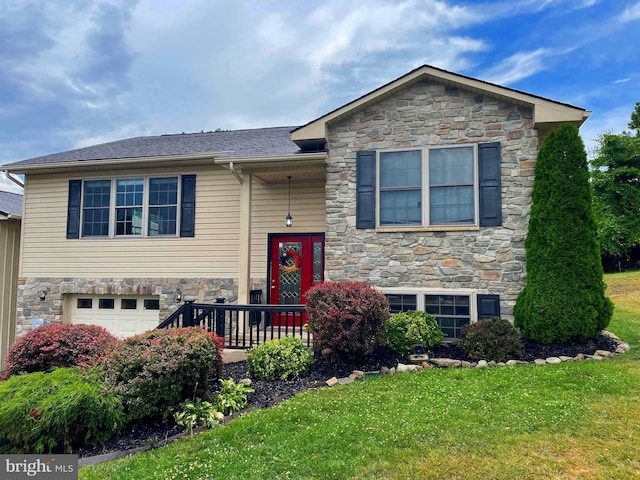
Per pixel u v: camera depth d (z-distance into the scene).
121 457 4.02
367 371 6.09
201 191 10.01
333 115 8.15
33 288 10.66
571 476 3.16
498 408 4.43
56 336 6.04
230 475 3.39
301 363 6.03
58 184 10.76
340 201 8.21
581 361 6.12
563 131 7.12
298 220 9.69
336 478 3.27
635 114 26.48
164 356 4.70
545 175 7.17
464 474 3.23
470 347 6.55
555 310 6.75
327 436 3.95
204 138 12.13
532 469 3.26
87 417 4.23
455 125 7.81
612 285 15.46
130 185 10.39
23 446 4.07
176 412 4.72
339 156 8.29
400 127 8.05
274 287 9.66
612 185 21.92
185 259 9.98
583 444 3.60
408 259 7.82
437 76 7.71
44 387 4.37
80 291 10.38
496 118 7.65
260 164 8.64
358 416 4.38
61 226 10.66
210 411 4.64
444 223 7.74
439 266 7.68
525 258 7.33
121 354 4.80
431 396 4.90
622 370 5.52
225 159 8.54
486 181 7.59
